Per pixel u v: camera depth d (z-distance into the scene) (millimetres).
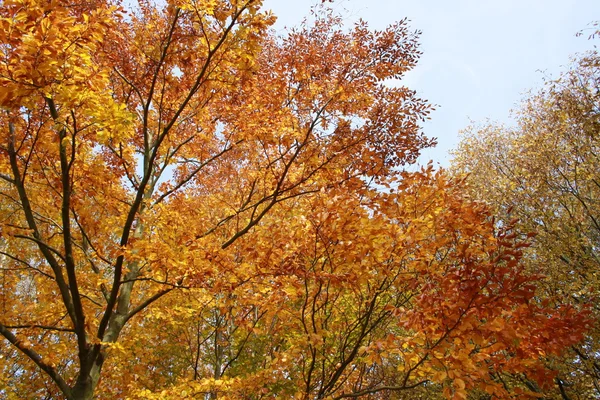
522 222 9758
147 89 6348
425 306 3451
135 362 7172
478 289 3357
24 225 6297
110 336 5344
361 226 3914
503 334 3291
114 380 6758
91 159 5465
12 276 5977
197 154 7613
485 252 4227
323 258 4637
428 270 3992
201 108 6242
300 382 4934
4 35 3033
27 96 3277
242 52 4641
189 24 5066
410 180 4680
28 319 5492
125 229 4695
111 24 3621
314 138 5578
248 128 5637
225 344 7812
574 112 9305
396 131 5395
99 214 6117
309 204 5094
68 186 4363
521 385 7637
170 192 6477
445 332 3508
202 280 4484
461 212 4387
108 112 3549
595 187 10156
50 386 6508
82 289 5832
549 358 7871
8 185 6789
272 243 4336
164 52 5008
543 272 8508
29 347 4480
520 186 10938
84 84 3461
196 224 5836
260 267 4375
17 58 3137
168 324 7227
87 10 4523
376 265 4305
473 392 8164
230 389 4926
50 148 4824
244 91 5934
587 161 9625
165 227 5082
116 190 6129
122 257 4672
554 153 10211
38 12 3031
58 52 3201
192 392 4992
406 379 4074
